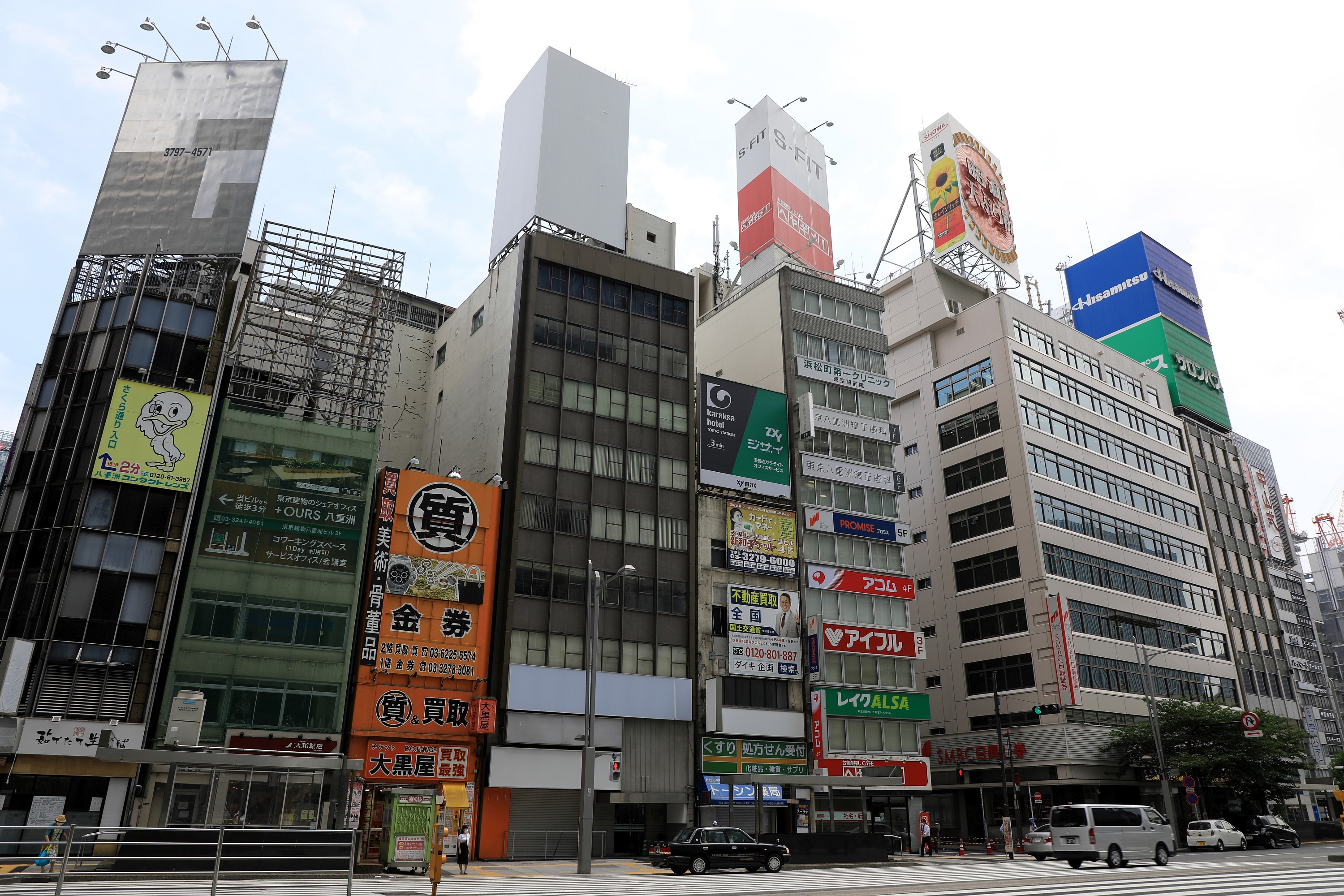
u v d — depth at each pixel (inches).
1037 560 2262.6
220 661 1343.5
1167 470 2952.8
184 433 1412.4
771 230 2461.9
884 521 2071.9
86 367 1428.4
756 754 1729.8
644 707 1635.1
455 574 1533.0
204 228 1553.9
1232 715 2132.1
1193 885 809.5
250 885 878.4
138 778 1248.2
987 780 2224.4
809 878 1082.1
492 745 1481.3
